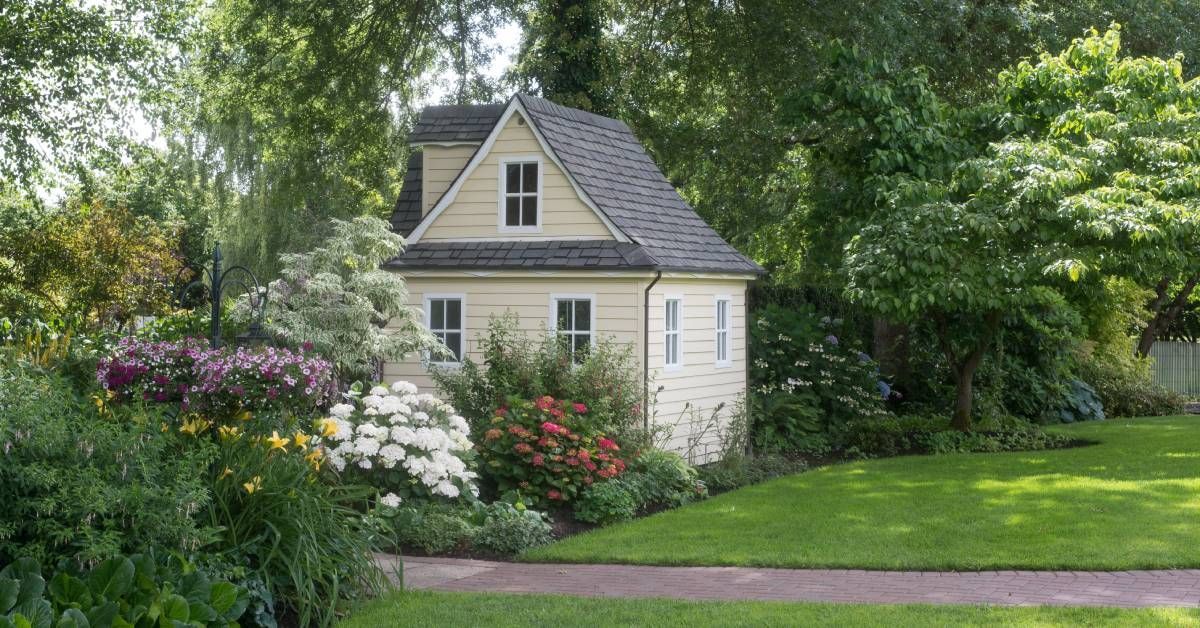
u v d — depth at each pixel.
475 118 19.06
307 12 25.14
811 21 22.62
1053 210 15.91
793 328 19.94
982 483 13.52
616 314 15.77
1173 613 7.42
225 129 31.59
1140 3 23.39
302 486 8.41
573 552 10.08
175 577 6.79
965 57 23.08
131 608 6.36
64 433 6.81
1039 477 13.84
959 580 8.77
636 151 19.17
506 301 16.45
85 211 22.44
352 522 8.69
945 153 18.03
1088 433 19.73
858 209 18.88
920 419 20.53
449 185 18.86
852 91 18.20
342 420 11.05
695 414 16.98
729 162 25.78
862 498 12.71
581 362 15.45
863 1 21.66
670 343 16.59
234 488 7.89
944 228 16.11
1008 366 22.41
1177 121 16.56
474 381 14.03
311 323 14.39
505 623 7.47
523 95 16.91
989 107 18.36
